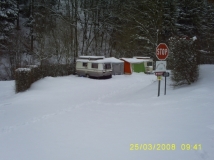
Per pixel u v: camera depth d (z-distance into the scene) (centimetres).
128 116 659
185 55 991
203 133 460
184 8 3500
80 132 543
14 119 743
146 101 856
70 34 2923
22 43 2977
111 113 723
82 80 1967
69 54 2830
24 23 3472
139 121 594
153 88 1162
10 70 2698
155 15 2841
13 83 1842
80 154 414
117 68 2384
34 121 693
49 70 2205
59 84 1675
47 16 3194
